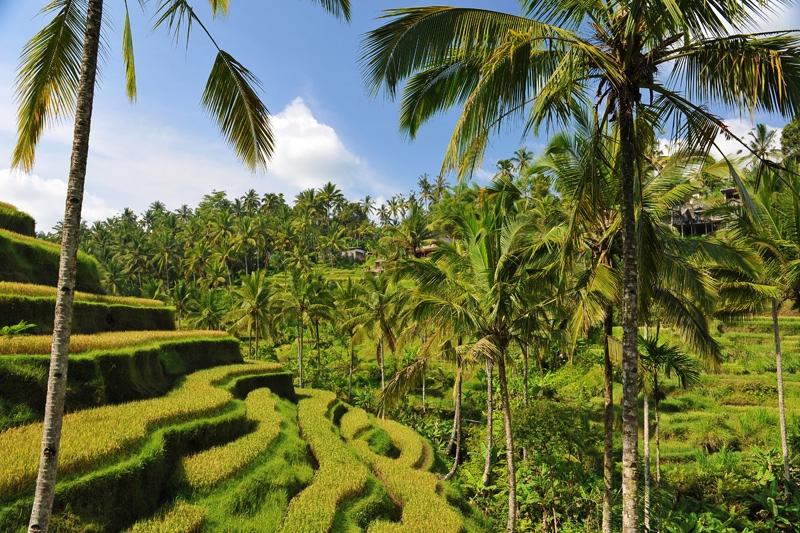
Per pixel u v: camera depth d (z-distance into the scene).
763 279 15.62
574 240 8.86
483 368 30.78
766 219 15.38
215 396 18.84
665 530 15.47
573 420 20.95
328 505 14.12
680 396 27.62
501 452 23.39
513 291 13.01
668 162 11.65
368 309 35.09
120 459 12.30
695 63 7.25
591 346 32.03
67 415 14.43
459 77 8.11
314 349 49.25
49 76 6.67
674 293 12.49
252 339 55.50
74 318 20.89
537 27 6.90
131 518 11.67
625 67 7.36
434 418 31.80
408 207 89.75
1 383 13.41
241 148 7.38
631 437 7.92
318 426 22.14
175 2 6.46
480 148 7.39
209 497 13.30
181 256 77.69
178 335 25.88
